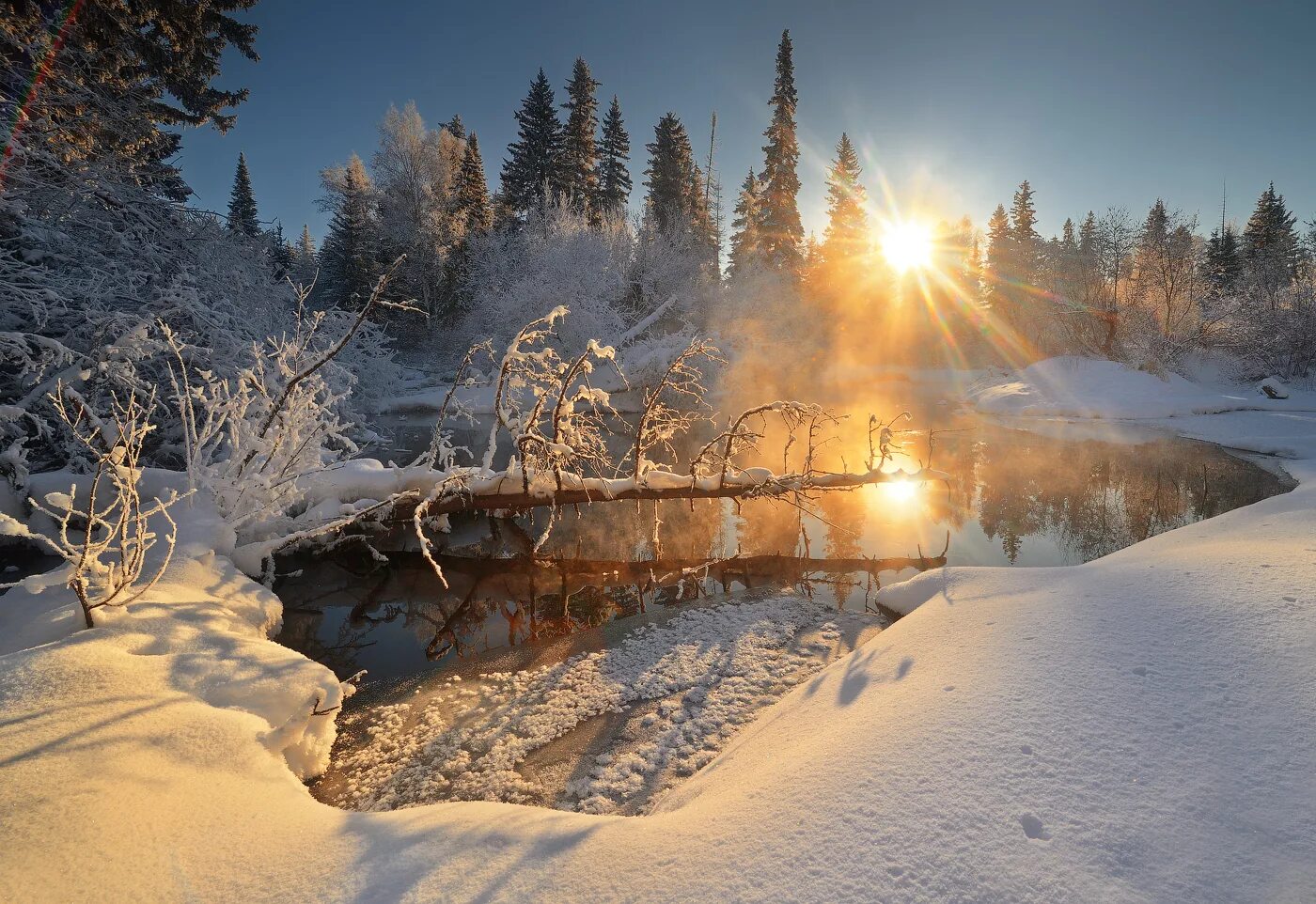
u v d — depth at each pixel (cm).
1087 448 1415
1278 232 4219
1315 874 168
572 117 4003
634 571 701
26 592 475
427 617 584
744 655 477
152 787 257
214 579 530
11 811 227
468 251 3034
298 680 380
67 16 936
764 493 845
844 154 3888
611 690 434
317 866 220
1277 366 2284
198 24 1316
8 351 718
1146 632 319
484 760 361
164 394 991
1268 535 479
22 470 643
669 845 218
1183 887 170
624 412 2127
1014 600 423
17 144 801
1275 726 229
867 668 372
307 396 675
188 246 1123
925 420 1936
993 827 200
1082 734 241
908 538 802
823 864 196
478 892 201
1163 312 2756
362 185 3562
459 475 664
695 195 4422
